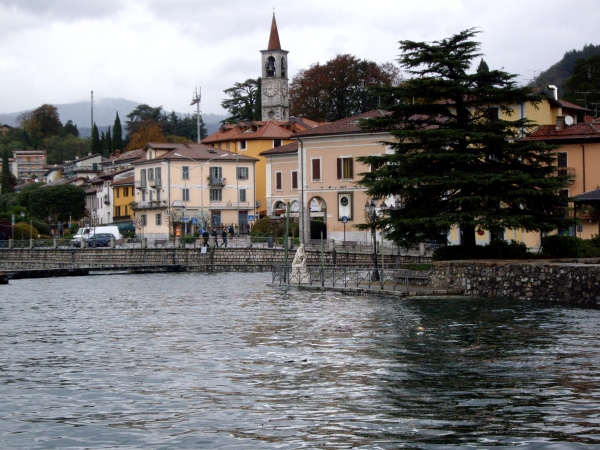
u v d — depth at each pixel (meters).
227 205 117.44
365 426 16.94
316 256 76.50
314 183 90.50
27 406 19.23
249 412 18.31
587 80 116.50
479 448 15.34
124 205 131.00
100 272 80.25
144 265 81.88
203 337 30.27
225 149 131.00
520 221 45.56
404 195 48.81
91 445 16.05
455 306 38.84
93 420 17.91
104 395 20.28
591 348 25.62
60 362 25.09
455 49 50.84
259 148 125.12
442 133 47.91
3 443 16.27
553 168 49.03
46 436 16.72
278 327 32.75
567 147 67.06
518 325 31.19
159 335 31.12
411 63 51.12
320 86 129.62
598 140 65.88
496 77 49.97
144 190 119.81
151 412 18.50
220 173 117.12
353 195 88.00
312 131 91.00
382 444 15.68
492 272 43.56
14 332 32.72
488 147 48.81
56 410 18.83
